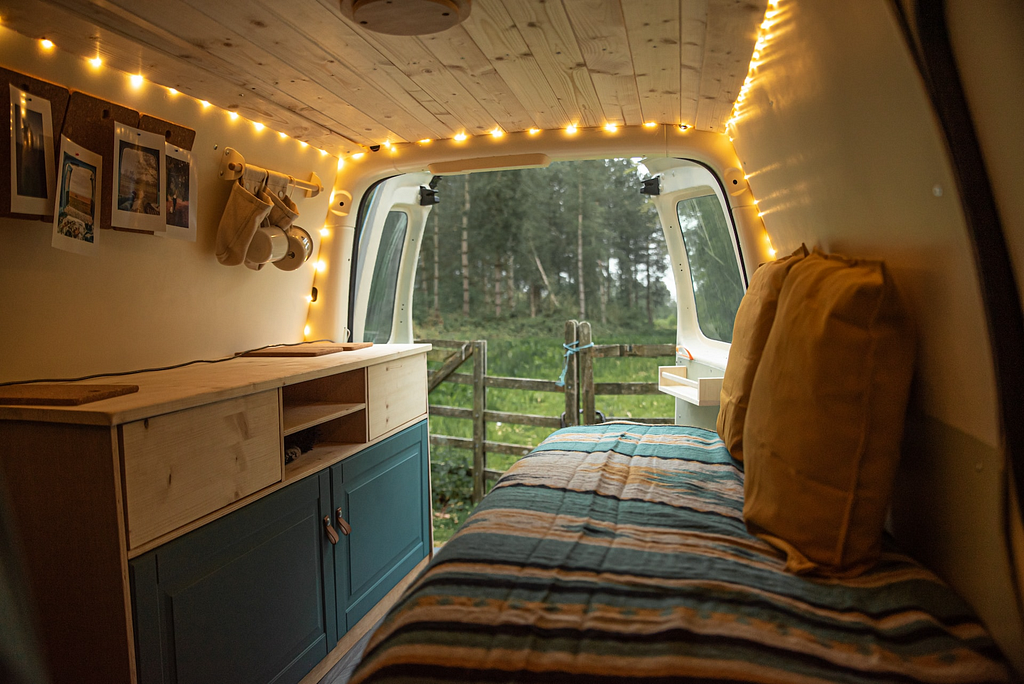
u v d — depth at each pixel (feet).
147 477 4.60
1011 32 2.30
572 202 43.34
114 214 6.12
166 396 4.91
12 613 1.61
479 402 14.20
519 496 4.91
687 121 8.37
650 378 30.37
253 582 5.83
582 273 43.04
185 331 7.48
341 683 6.95
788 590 3.27
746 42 5.35
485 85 6.93
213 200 7.70
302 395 8.10
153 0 4.77
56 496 4.46
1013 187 2.50
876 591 3.23
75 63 5.67
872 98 3.44
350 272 10.69
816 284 3.98
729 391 6.10
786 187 6.05
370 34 5.49
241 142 7.95
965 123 2.69
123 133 6.15
